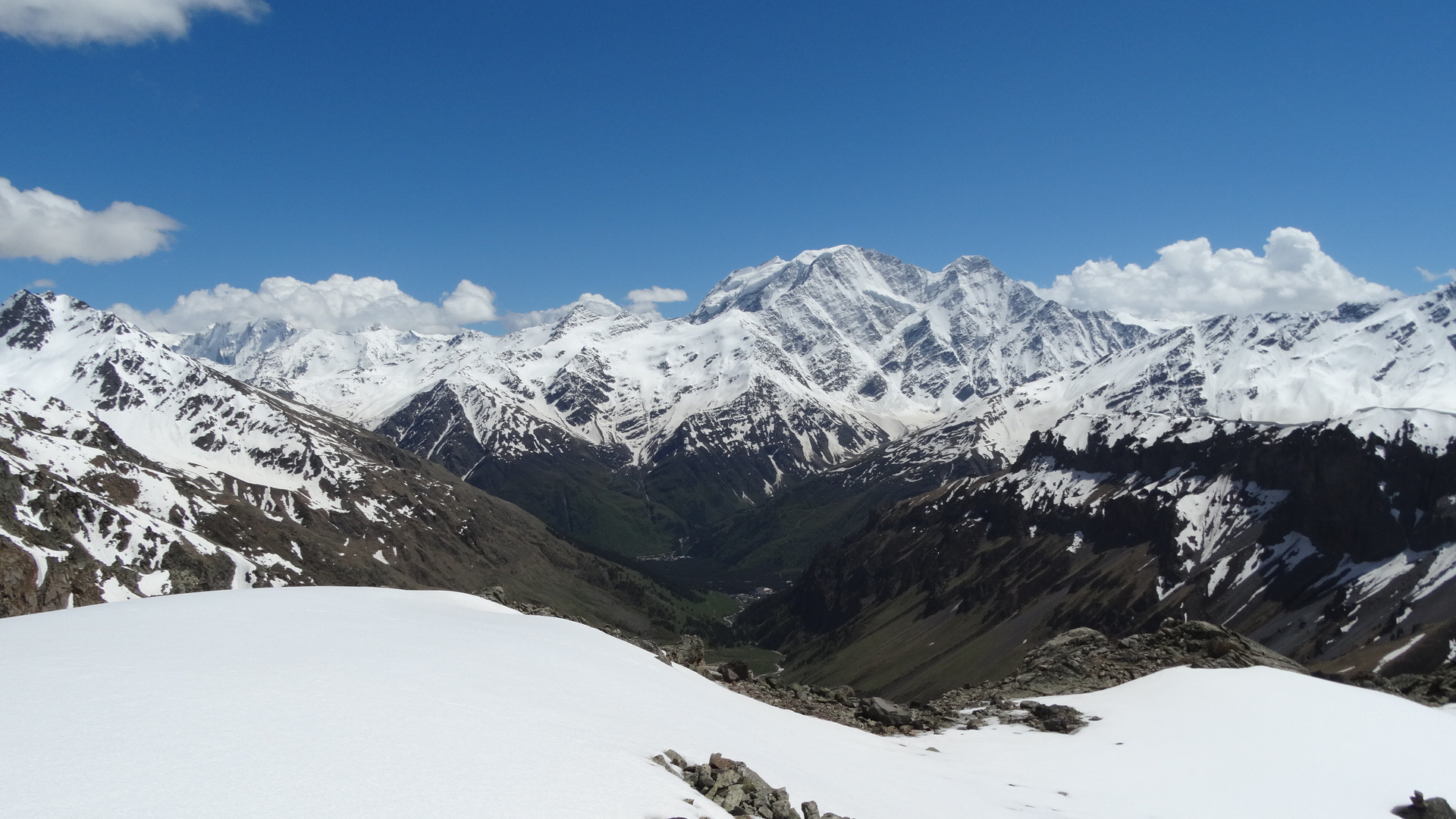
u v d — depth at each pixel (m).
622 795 19.53
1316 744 38.12
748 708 37.44
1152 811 31.53
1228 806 32.34
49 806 15.58
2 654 26.05
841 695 48.34
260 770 17.94
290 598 40.94
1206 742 38.84
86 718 20.08
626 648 41.06
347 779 17.98
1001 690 53.50
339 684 24.41
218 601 38.88
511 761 20.17
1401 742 38.62
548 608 54.38
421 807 17.11
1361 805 33.34
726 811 21.62
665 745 25.16
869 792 28.23
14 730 19.08
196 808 16.05
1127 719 42.59
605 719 25.84
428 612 40.62
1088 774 35.31
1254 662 55.16
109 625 31.72
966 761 37.03
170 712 20.89
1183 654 56.41
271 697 22.62
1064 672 55.03
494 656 31.14
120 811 15.68
